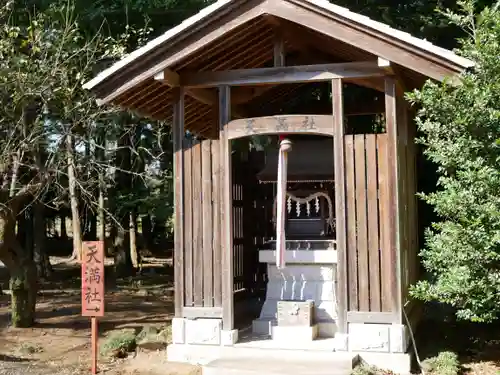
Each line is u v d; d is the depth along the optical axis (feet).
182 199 25.43
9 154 29.76
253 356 23.58
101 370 23.88
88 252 23.49
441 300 21.31
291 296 26.86
